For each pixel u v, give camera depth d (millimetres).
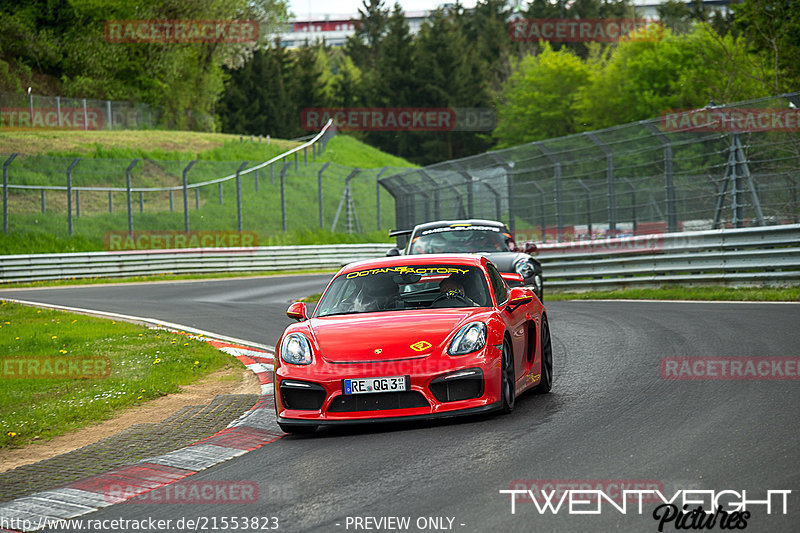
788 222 62844
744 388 26312
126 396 32906
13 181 143000
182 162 171750
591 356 35719
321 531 15898
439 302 27156
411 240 55469
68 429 28672
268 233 142500
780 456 18391
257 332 52719
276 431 26516
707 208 73062
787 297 51531
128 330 52250
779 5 120188
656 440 20656
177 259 117625
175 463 23062
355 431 25188
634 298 60719
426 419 24719
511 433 22594
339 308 27922
